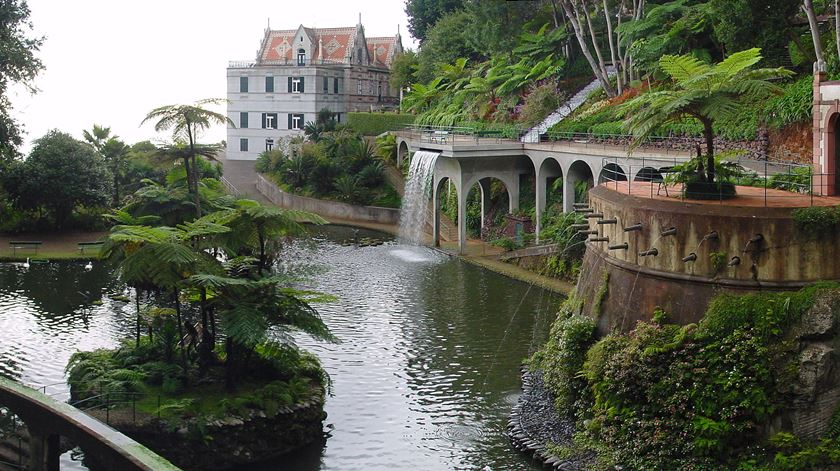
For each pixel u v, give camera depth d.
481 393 28.30
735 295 22.38
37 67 53.09
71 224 58.09
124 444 17.77
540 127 58.16
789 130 39.78
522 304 38.97
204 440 23.05
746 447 20.94
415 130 70.44
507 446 24.42
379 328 35.47
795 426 20.83
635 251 24.94
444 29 80.94
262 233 26.50
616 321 25.25
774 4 40.03
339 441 24.94
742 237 22.50
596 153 44.72
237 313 24.23
